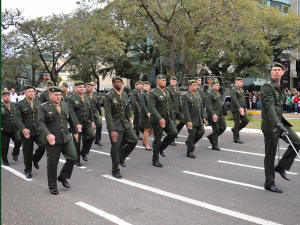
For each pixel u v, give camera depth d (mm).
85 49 24766
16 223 3934
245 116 9570
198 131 7914
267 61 25422
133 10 15836
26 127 6340
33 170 6809
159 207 4375
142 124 8828
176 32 17375
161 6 15992
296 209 4234
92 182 5707
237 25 16547
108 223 3861
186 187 5297
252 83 36875
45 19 23422
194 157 7660
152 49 29766
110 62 29703
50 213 4238
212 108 8547
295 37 25812
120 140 6059
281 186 5273
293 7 37656
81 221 3945
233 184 5434
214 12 15953
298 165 6668
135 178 5922
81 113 7371
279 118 4879
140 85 10664
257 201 4559
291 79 36844
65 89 8992
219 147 8953
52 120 5066
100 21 16484
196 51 17781
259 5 24891
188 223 3816
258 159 7344
